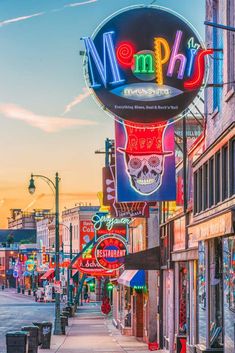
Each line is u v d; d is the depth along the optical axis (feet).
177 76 76.69
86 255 213.25
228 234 74.49
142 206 131.85
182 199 107.65
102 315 273.54
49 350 133.28
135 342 152.15
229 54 77.46
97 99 76.89
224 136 79.36
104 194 134.62
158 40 77.15
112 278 229.86
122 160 97.66
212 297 88.12
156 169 98.17
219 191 85.25
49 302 415.64
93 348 137.90
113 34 77.61
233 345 73.46
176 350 107.55
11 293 593.01
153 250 129.29
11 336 100.68
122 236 170.60
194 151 101.30
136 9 78.13
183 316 112.06
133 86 76.79
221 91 83.30
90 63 77.15
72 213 453.17
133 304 170.60
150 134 98.02
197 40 77.30
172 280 116.88
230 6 77.30
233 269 73.92
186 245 104.42
